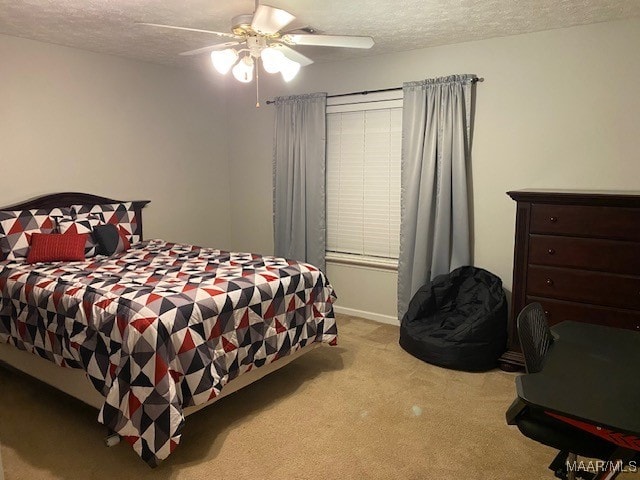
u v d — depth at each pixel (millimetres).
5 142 3607
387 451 2395
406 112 3957
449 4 2844
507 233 3729
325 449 2412
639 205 2805
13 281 2910
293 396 2977
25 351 2939
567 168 3457
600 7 2906
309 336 3176
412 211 4000
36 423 2658
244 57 2734
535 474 2211
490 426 2625
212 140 5203
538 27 3324
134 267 3186
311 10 2939
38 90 3756
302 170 4609
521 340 1616
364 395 2988
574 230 3023
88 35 3555
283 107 4680
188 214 5039
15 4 2875
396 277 4312
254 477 2193
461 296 3701
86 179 4133
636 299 2893
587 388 1440
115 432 2258
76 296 2537
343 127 4453
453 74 3799
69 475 2207
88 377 2408
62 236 3426
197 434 2547
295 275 3082
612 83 3232
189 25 3283
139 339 2188
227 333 2572
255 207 5250
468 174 3826
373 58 4188
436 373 3303
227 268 3135
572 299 3094
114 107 4277
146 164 4594
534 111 3518
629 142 3230
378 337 4012
